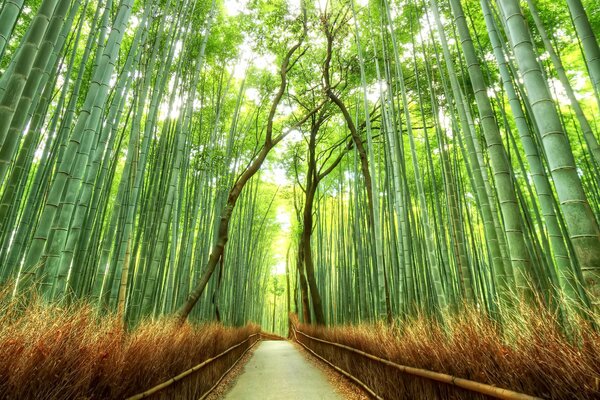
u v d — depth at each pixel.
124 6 3.04
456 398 2.01
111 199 8.29
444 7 5.41
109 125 3.36
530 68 1.83
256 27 7.41
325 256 11.84
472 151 3.02
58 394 1.37
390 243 6.21
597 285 1.46
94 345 1.75
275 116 11.38
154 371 2.38
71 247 2.85
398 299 4.79
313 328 9.47
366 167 7.23
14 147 1.84
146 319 3.98
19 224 3.79
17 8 1.76
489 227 2.74
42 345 1.40
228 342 6.10
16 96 1.73
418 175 4.45
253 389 4.86
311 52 9.47
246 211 12.12
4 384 1.20
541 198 2.38
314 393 4.57
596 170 4.77
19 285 2.04
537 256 3.04
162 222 4.70
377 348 3.84
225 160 7.61
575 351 1.30
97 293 3.25
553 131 1.71
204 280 5.37
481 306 2.50
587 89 6.88
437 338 2.54
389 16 4.95
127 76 3.61
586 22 2.77
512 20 1.95
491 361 1.71
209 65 7.47
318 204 11.97
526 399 1.37
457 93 3.24
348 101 10.08
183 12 5.24
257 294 17.88
